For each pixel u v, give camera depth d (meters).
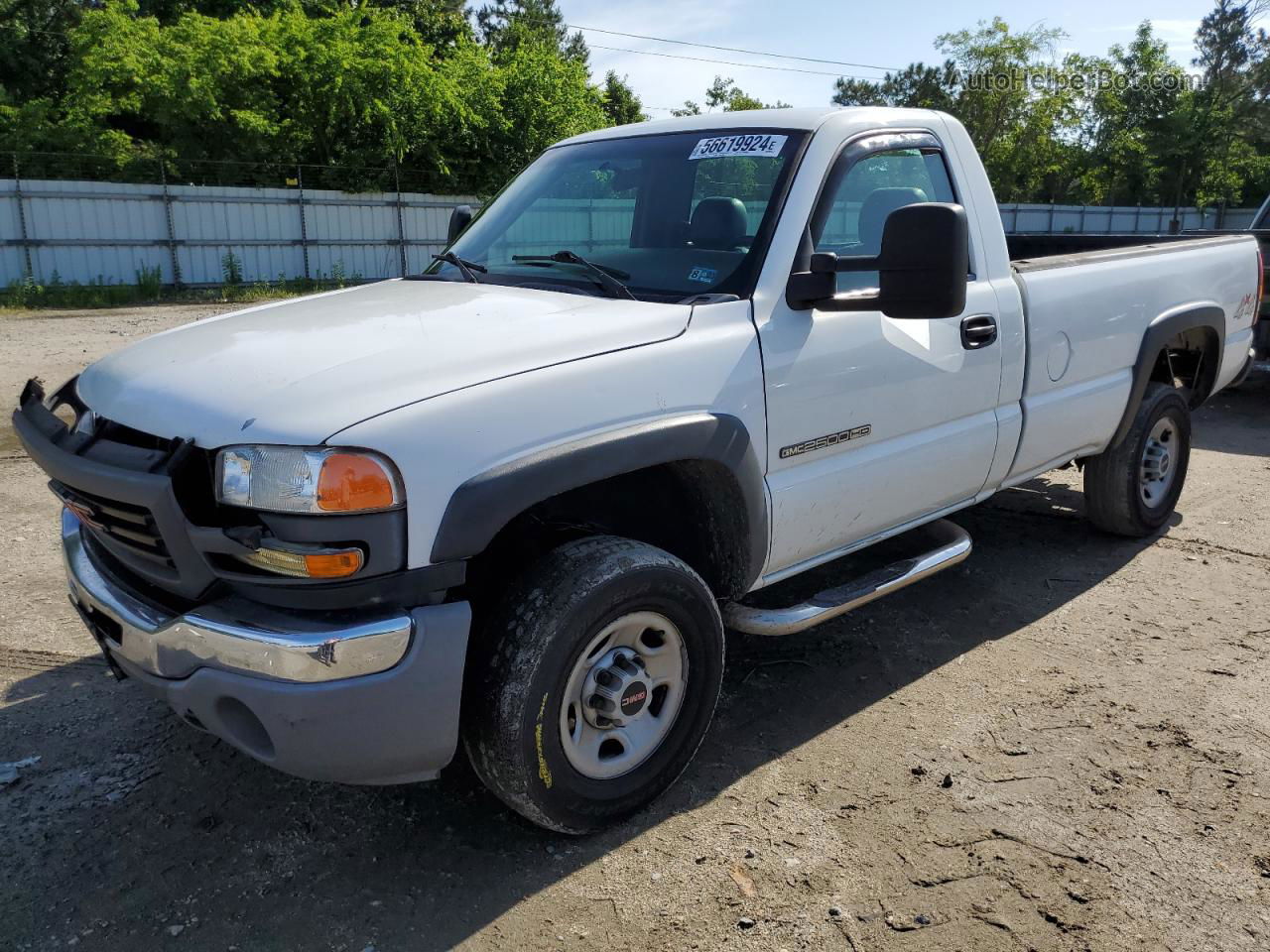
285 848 2.60
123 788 2.84
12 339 13.94
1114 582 4.43
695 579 2.68
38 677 3.45
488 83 27.39
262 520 2.11
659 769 2.74
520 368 2.38
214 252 22.92
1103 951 2.25
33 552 4.64
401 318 2.73
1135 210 36.75
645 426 2.51
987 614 4.10
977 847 2.61
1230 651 3.75
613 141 3.68
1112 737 3.15
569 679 2.45
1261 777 2.92
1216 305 4.90
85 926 2.30
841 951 2.25
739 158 3.19
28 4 31.02
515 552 2.63
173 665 2.27
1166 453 4.88
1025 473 4.05
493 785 2.47
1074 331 4.00
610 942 2.28
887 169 3.35
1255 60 49.09
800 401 2.93
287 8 27.55
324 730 2.14
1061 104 40.75
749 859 2.56
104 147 25.11
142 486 2.18
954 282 2.57
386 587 2.14
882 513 3.37
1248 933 2.31
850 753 3.06
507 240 3.50
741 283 2.90
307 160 27.27
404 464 2.12
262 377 2.31
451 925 2.33
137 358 2.67
